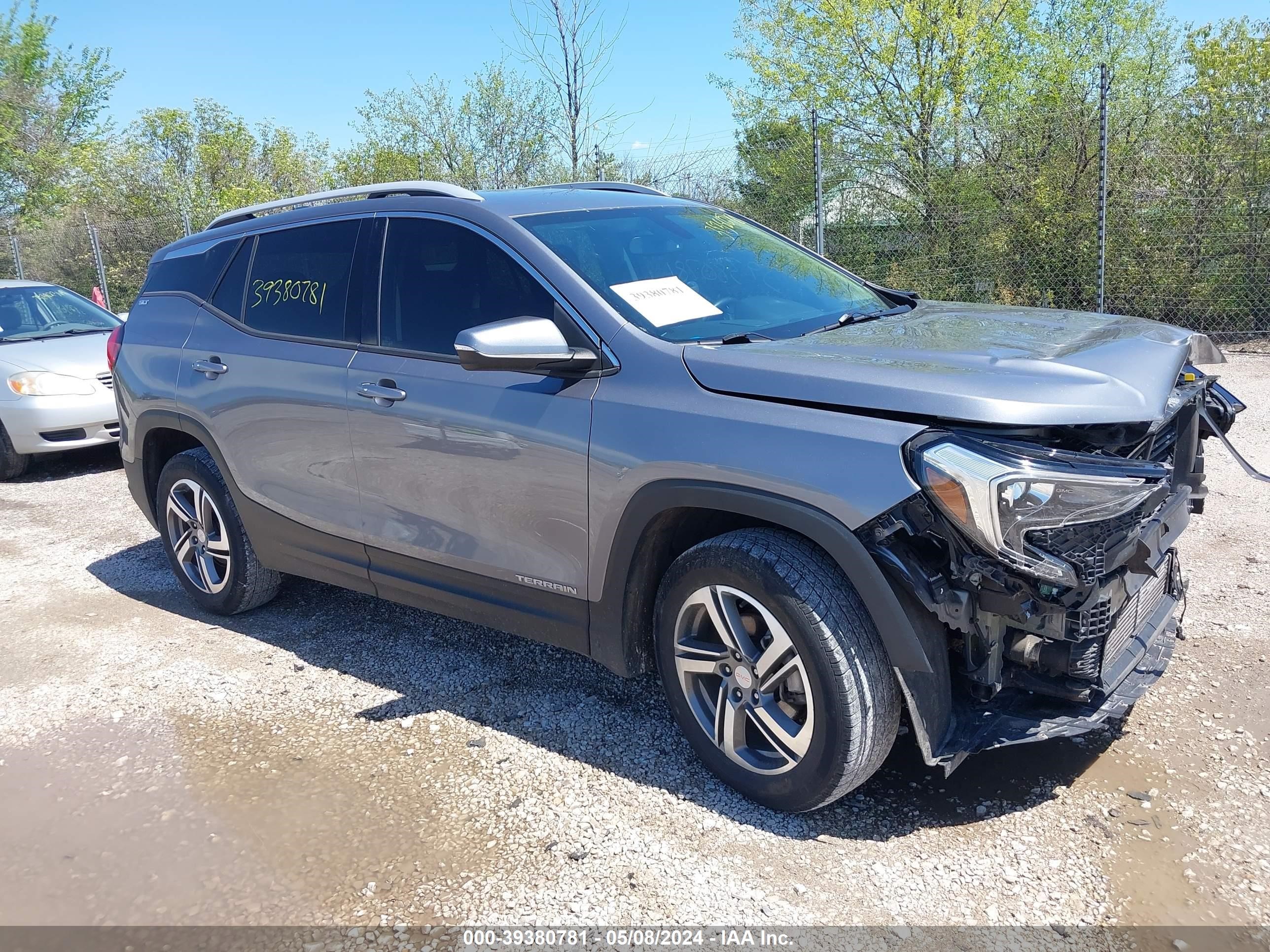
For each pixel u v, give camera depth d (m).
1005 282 11.15
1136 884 2.47
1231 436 6.57
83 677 4.02
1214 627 3.81
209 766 3.26
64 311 8.79
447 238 3.50
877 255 11.63
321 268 3.92
